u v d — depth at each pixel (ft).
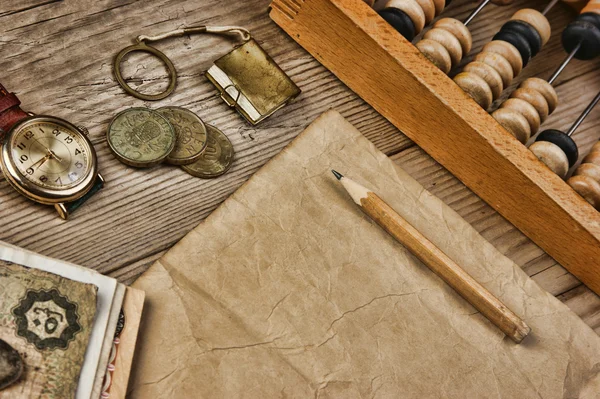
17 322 0.97
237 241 1.14
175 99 1.22
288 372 1.09
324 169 1.21
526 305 1.20
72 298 1.00
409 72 1.20
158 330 1.07
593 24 1.34
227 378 1.07
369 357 1.12
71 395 0.97
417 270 1.18
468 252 1.21
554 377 1.16
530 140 1.34
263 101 1.22
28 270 0.99
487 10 1.44
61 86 1.18
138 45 1.22
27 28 1.19
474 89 1.24
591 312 1.24
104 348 1.01
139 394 1.04
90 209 1.12
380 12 1.27
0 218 1.08
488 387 1.14
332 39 1.26
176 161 1.16
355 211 1.20
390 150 1.27
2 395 0.94
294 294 1.13
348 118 1.28
